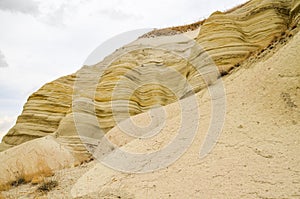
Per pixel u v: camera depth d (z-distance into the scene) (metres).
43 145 14.41
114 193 5.85
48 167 11.74
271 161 5.41
